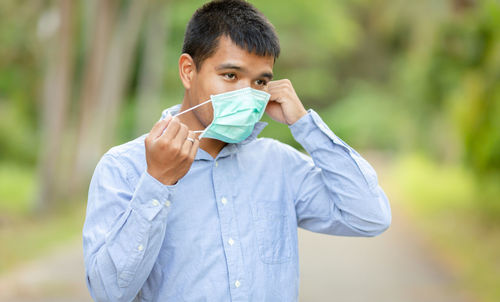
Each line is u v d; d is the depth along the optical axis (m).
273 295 1.98
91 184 1.99
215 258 1.93
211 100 1.93
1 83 21.30
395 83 36.75
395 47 37.78
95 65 14.10
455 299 6.27
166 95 27.06
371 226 2.16
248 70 1.97
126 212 1.77
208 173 2.02
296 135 2.21
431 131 21.28
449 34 12.68
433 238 10.72
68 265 7.66
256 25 1.99
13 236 9.98
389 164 34.53
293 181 2.22
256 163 2.13
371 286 6.92
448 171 20.91
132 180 1.97
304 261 8.63
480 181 12.01
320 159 2.17
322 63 38.56
